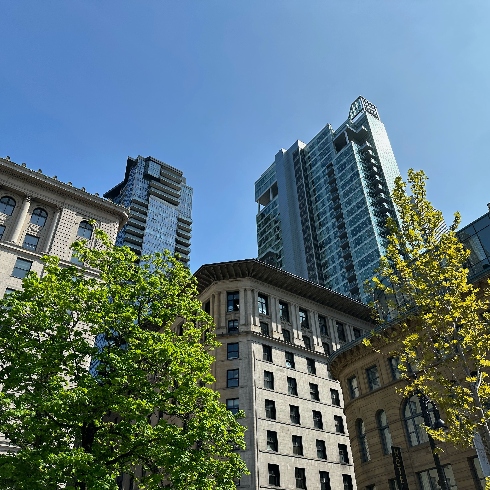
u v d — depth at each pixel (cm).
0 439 2952
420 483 2691
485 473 2248
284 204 15188
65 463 1457
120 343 2014
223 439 2003
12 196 4544
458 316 1847
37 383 1744
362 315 6222
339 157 14062
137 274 2275
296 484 4194
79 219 4766
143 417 1773
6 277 3931
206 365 2081
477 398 1734
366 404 3244
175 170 16188
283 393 4728
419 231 2030
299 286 5738
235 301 5316
